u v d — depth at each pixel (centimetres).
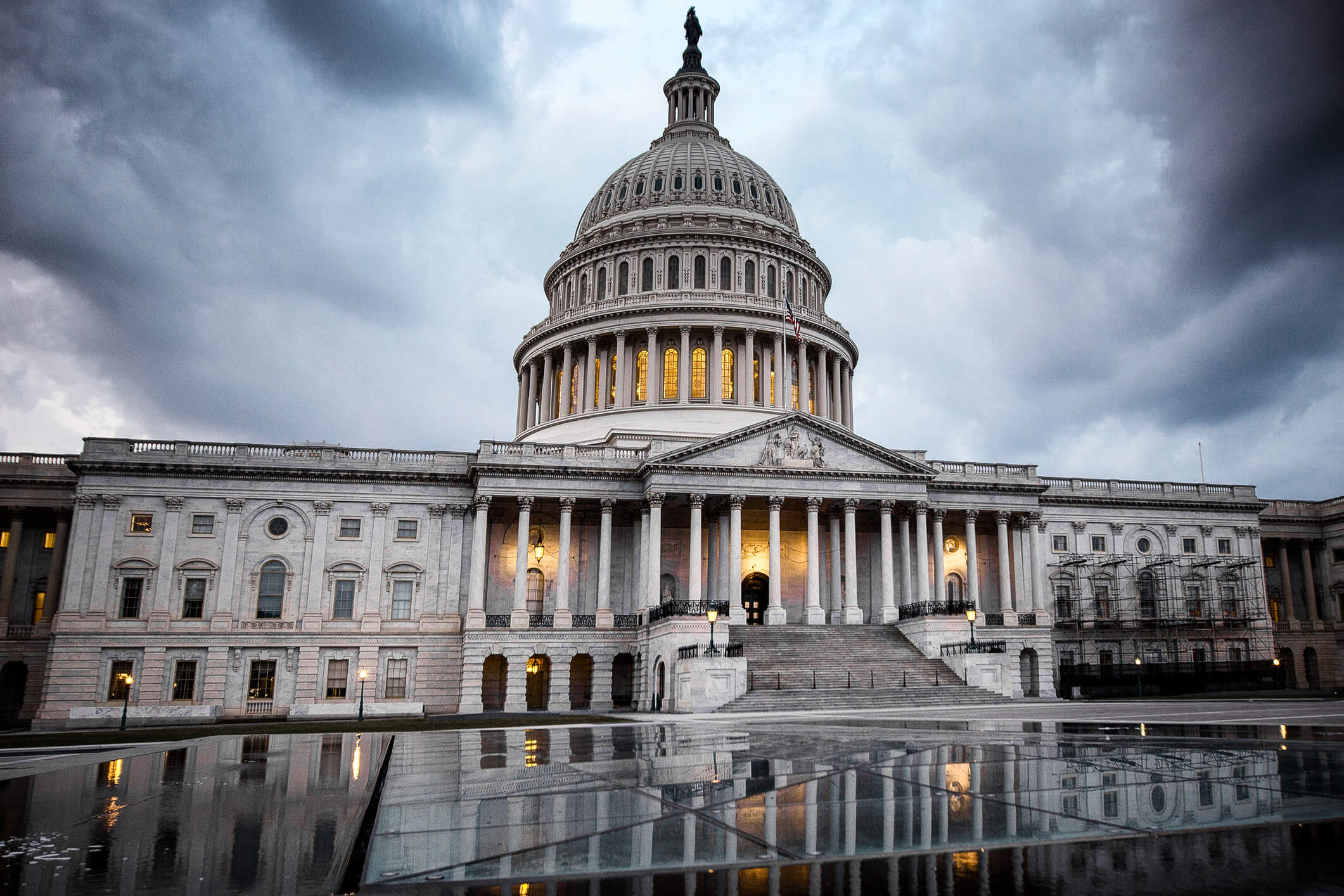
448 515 7112
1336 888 612
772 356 9294
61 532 7119
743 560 7688
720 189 10312
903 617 6844
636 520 7388
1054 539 8388
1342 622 9081
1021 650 7369
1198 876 648
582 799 1045
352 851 752
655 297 9200
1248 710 3709
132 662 6538
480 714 5894
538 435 9300
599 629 6712
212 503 6862
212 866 695
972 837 790
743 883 649
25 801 1077
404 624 6894
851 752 1630
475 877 665
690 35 12231
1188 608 8475
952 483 7662
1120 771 1233
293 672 6662
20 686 7144
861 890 624
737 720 3472
